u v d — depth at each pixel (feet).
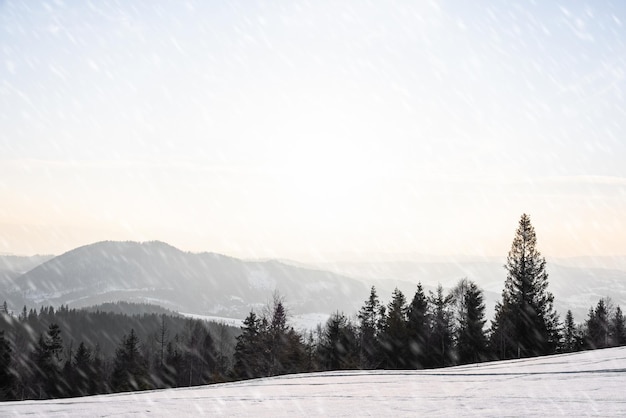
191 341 297.53
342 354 197.98
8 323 350.84
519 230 185.06
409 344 192.75
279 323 178.50
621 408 33.60
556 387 44.75
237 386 62.08
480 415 33.68
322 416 36.60
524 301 179.83
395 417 34.91
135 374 247.09
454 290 201.16
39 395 253.65
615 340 233.96
